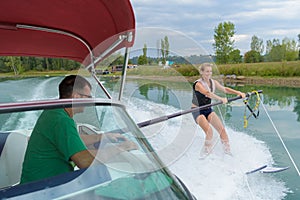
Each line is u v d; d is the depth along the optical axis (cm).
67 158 138
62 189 114
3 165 185
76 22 267
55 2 225
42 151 144
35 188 114
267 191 353
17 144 191
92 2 217
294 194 349
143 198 114
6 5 231
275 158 475
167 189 123
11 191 112
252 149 511
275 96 1308
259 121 768
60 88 164
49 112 150
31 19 262
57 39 318
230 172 382
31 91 1227
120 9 210
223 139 429
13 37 308
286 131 668
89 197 110
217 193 329
